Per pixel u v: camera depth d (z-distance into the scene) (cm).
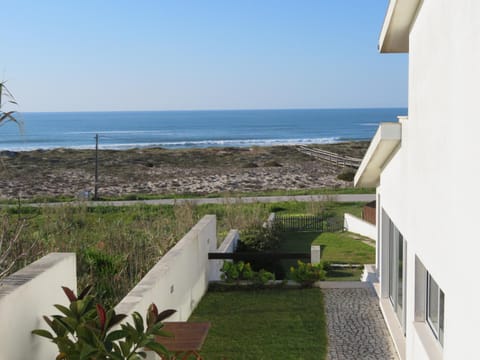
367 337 960
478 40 438
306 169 5194
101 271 1033
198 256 1183
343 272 1602
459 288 494
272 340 948
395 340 890
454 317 512
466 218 473
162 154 6738
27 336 480
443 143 566
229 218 2141
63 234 1391
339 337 962
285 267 1638
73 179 4531
